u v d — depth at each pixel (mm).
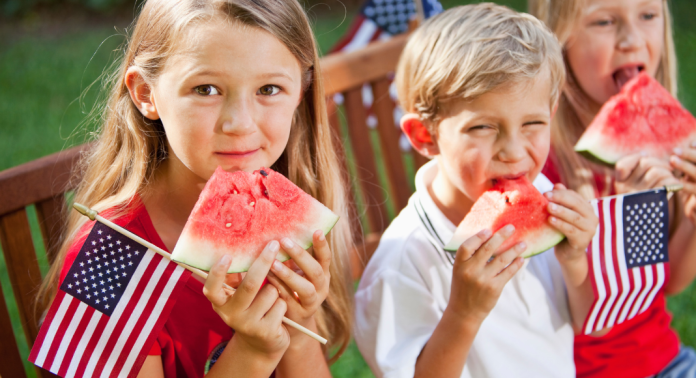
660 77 2965
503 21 2160
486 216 2068
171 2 1799
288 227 1814
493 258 2041
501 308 2332
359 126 3586
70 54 10703
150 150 2102
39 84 9336
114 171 2148
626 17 2672
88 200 2193
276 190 1827
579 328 2455
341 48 4418
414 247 2330
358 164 3623
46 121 7871
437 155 2320
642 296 2416
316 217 1846
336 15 12391
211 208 1737
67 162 2426
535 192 2066
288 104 1873
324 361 2193
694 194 2586
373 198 3688
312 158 2312
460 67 2043
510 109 2031
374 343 2262
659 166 2475
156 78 1832
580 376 2572
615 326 2566
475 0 10961
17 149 7066
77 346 1875
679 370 2666
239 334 1920
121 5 13477
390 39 3713
